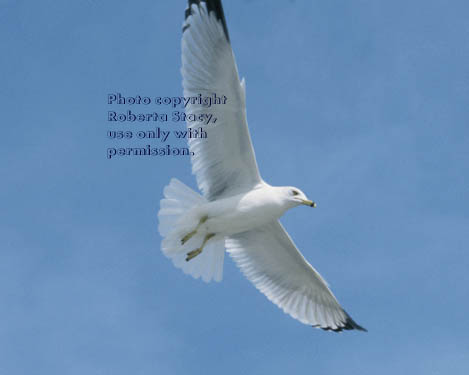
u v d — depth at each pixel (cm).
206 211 899
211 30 885
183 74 910
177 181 916
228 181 934
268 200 909
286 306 1042
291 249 1004
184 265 970
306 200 920
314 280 1029
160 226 908
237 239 1026
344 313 1030
